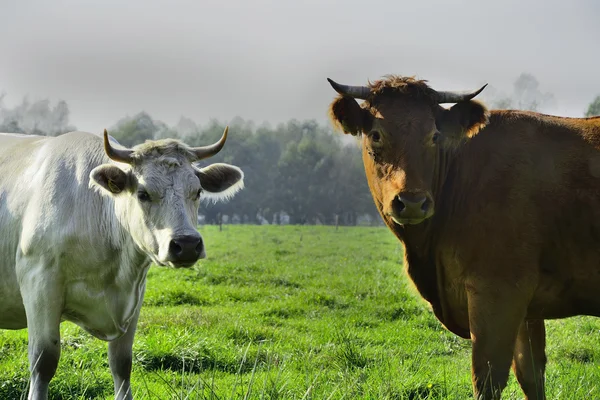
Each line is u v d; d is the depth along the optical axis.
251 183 86.19
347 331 10.72
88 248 5.97
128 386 6.41
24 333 9.41
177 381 7.68
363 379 6.84
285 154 86.25
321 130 110.19
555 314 6.13
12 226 6.19
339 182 86.62
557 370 8.19
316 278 17.03
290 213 87.25
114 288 6.12
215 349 8.98
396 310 12.72
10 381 6.99
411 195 5.60
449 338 10.62
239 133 94.19
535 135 6.14
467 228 5.98
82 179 6.08
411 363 8.19
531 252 5.85
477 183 6.02
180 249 5.48
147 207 5.71
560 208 5.88
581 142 6.06
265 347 9.65
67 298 6.02
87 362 7.97
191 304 13.35
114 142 6.35
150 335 9.53
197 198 5.92
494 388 5.75
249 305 13.25
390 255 23.86
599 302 5.97
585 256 5.86
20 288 6.09
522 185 5.93
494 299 5.85
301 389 6.86
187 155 5.96
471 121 6.01
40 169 6.27
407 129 5.79
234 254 23.31
